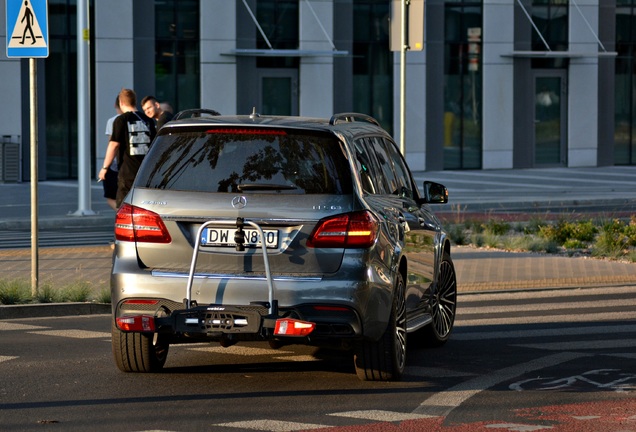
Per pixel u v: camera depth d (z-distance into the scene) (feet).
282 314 50.01
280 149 51.90
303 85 224.74
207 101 216.33
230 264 50.70
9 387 52.26
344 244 50.60
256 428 44.60
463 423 45.68
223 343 53.11
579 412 47.85
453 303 66.95
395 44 104.99
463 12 236.02
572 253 116.26
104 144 207.31
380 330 52.11
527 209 169.99
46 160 203.21
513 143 242.78
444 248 66.13
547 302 84.33
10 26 77.61
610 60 252.01
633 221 127.65
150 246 51.57
